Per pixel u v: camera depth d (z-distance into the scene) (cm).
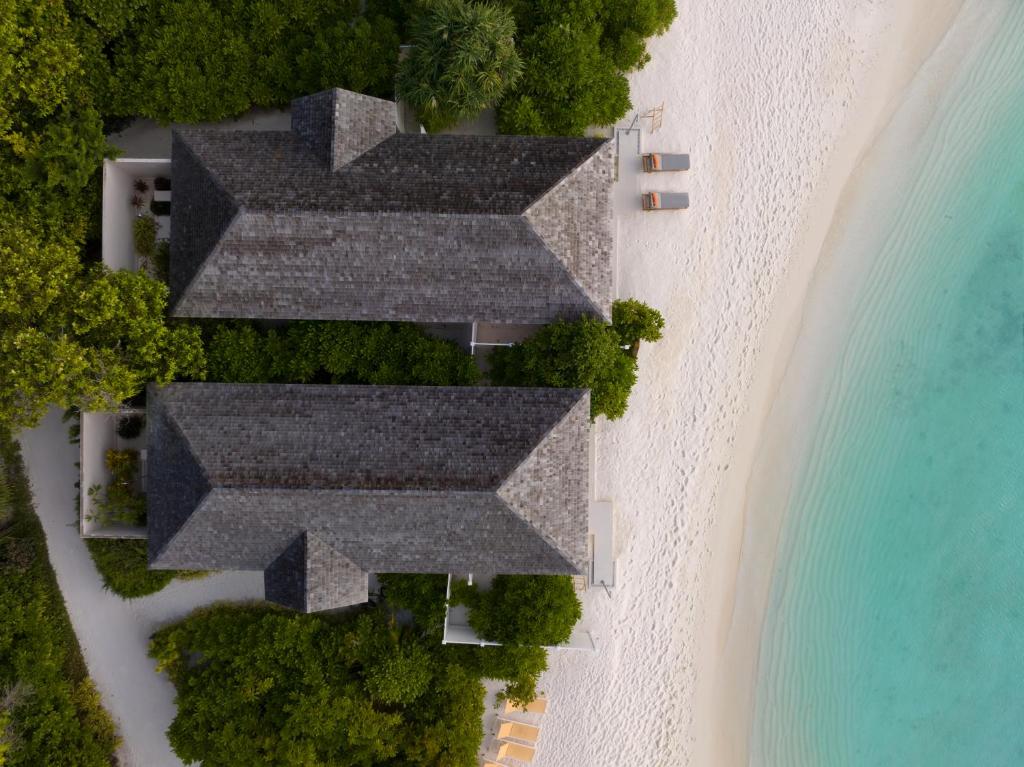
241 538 1758
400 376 1934
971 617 2312
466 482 1688
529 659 2041
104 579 2109
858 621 2312
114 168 1930
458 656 2092
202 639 2081
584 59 1944
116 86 1902
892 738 2309
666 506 2253
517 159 1808
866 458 2316
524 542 1755
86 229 1917
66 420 2042
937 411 2316
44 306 1625
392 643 2073
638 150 2166
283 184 1734
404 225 1717
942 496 2306
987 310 2308
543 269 1773
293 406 1794
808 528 2311
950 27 2292
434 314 1842
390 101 1895
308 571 1730
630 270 2225
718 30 2244
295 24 1989
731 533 2278
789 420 2292
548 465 1761
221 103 1953
